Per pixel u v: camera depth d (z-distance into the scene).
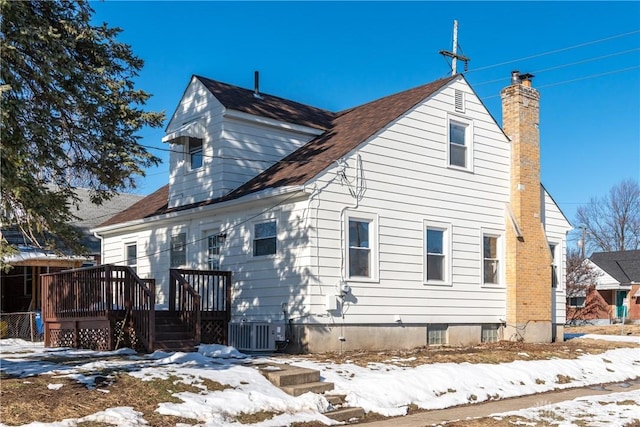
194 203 20.19
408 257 18.33
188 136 20.12
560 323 22.91
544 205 22.88
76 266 23.72
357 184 17.31
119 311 15.55
